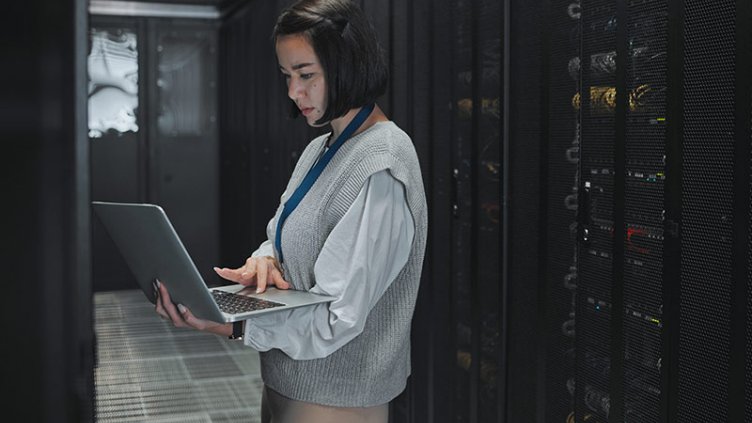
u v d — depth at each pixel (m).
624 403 2.02
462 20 2.84
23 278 0.44
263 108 6.48
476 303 2.80
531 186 2.48
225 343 5.91
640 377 1.96
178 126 8.16
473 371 2.82
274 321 1.52
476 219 2.79
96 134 7.91
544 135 2.39
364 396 1.67
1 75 0.42
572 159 2.27
